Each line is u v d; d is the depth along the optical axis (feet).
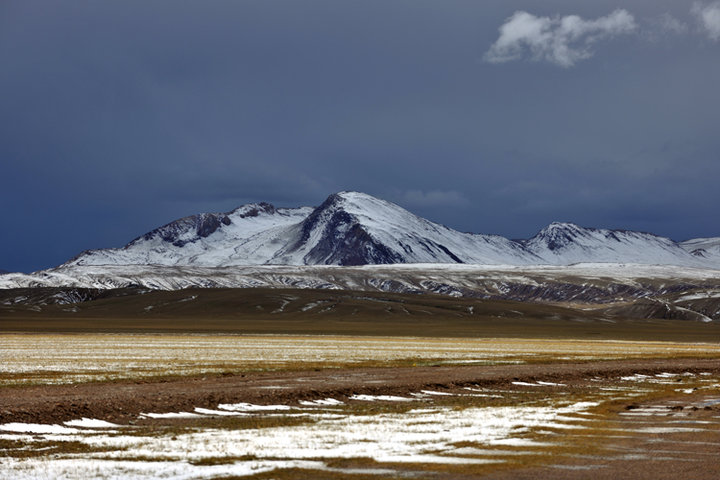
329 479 91.15
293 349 400.88
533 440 118.93
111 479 90.58
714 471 95.40
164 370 250.98
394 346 452.76
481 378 238.27
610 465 99.40
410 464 99.96
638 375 273.75
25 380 209.46
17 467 97.60
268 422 144.77
